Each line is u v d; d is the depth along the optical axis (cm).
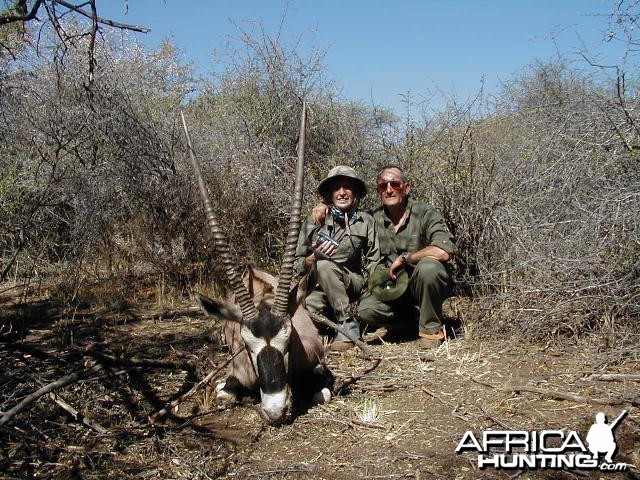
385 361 344
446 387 303
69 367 330
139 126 529
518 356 333
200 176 270
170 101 730
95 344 375
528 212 392
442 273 352
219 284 494
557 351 333
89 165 496
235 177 526
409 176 469
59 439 259
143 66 713
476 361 332
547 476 226
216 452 251
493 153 457
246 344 260
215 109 695
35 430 262
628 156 346
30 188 481
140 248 517
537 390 286
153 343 385
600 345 325
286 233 511
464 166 449
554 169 390
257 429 270
